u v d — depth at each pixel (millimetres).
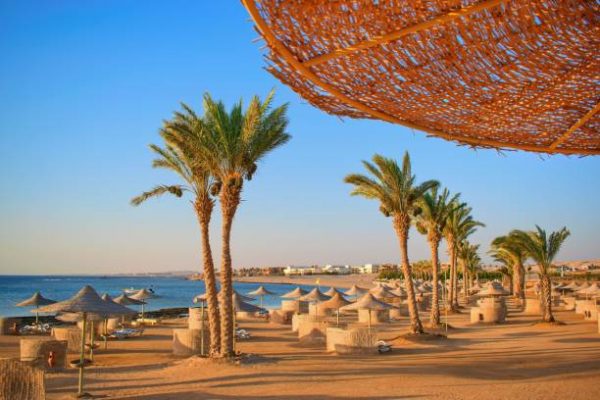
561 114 3502
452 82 2877
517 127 3621
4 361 9930
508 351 19125
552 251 29625
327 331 19859
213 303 17234
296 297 35312
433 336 22844
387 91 2939
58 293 94188
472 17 2477
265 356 17453
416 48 2631
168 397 11469
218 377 13812
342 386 12453
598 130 3748
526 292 76188
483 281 98188
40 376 9805
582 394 10984
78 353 20016
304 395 11414
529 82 2951
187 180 17594
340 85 2836
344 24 2443
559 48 2717
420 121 3432
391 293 33969
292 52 2561
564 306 44062
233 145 16469
